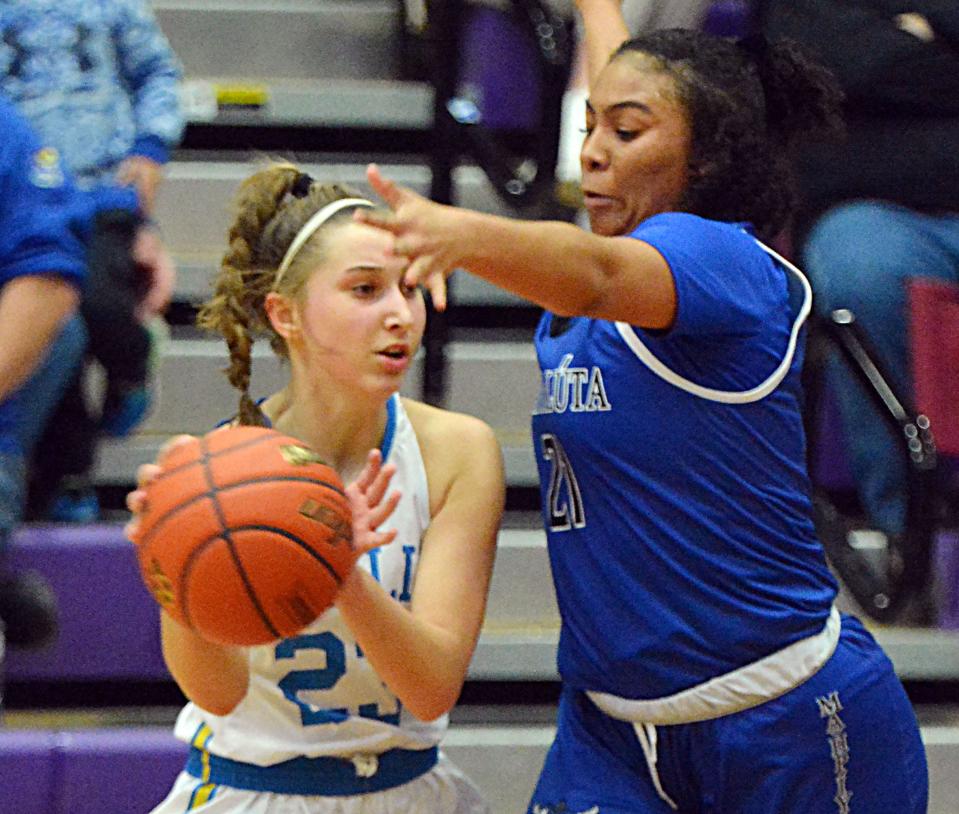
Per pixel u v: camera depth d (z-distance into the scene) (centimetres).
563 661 616
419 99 1218
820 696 589
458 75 1039
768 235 629
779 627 584
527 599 961
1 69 1020
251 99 1210
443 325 973
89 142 1020
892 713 609
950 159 980
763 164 611
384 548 597
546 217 1042
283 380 1059
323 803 595
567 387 593
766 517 590
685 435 575
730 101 598
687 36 610
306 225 580
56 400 911
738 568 582
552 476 608
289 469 504
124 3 1050
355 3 1367
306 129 1223
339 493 509
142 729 844
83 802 820
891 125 986
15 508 819
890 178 984
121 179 1023
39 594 845
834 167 989
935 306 941
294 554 495
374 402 588
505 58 1209
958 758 885
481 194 1160
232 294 596
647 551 582
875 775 602
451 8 1016
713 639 580
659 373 572
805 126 640
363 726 593
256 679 591
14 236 805
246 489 497
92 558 900
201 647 557
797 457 605
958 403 942
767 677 584
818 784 591
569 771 611
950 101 979
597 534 590
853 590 945
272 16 1297
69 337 904
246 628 499
